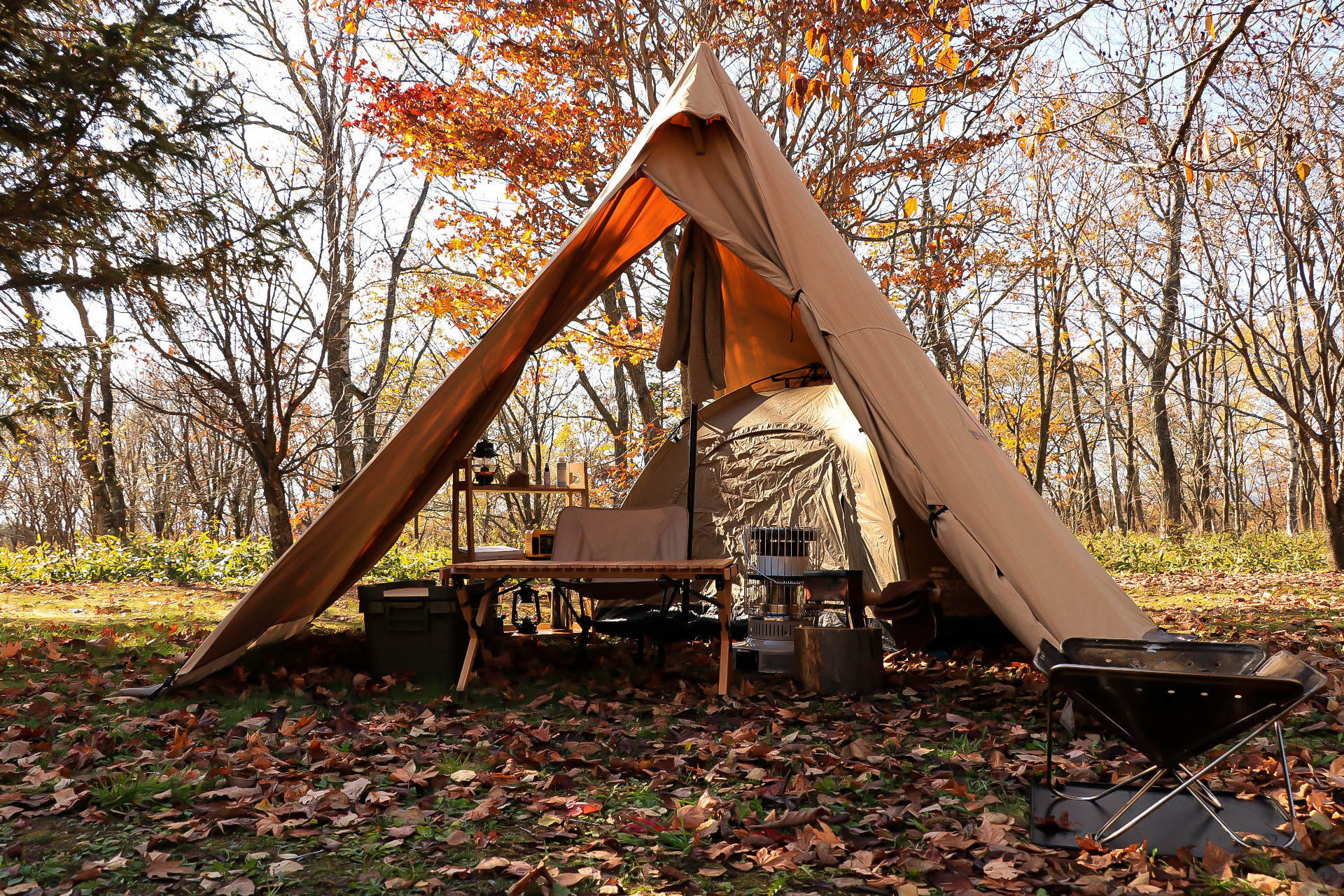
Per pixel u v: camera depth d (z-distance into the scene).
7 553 11.73
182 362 9.02
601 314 13.04
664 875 2.07
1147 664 2.60
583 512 4.98
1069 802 2.55
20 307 7.84
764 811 2.50
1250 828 2.31
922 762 2.97
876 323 4.30
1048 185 13.71
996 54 4.88
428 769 2.83
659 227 5.28
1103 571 4.24
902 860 2.13
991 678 4.53
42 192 6.97
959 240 11.41
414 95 9.82
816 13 8.85
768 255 4.35
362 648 5.34
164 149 7.35
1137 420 24.84
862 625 4.71
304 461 10.29
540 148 10.09
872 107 9.80
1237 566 13.66
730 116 4.64
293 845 2.26
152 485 24.02
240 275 8.36
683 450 6.81
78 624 6.54
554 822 2.40
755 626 4.93
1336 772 2.71
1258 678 2.06
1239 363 23.69
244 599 4.25
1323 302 11.96
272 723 3.51
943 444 3.96
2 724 3.43
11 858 2.15
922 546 5.58
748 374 6.90
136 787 2.58
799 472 6.28
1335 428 12.82
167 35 7.21
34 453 19.89
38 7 6.78
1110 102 10.51
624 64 10.38
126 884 2.03
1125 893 1.95
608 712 3.74
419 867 2.12
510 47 10.03
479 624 4.42
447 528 25.11
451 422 4.58
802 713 3.70
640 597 4.79
